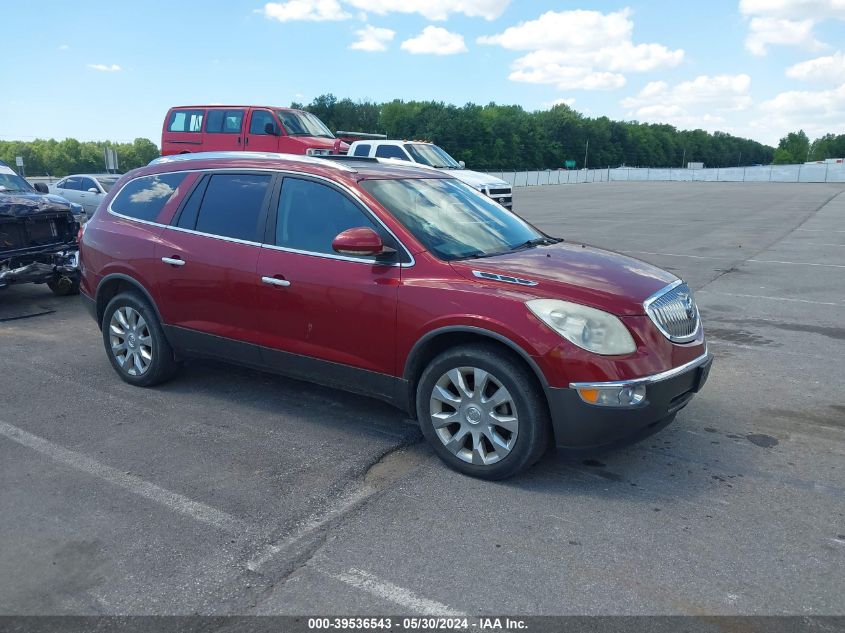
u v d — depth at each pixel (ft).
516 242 15.29
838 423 15.81
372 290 13.62
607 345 11.73
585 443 12.00
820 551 10.55
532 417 12.14
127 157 440.86
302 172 15.30
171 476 13.07
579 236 53.88
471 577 9.88
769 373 19.53
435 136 356.59
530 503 12.03
